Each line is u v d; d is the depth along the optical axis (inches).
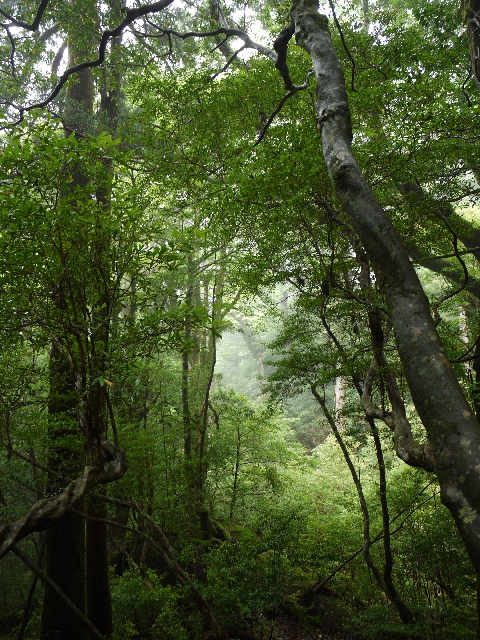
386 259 84.4
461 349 221.6
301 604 297.0
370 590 296.0
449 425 64.2
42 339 122.0
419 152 175.2
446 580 278.7
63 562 233.8
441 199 193.9
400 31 261.7
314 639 265.7
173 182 272.7
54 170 100.1
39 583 343.3
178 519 316.5
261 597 219.3
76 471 227.9
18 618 330.6
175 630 244.7
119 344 118.0
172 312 113.1
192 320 118.0
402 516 316.2
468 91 230.1
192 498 331.0
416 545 278.4
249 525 405.4
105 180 108.6
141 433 279.9
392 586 246.1
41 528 81.0
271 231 184.2
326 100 112.2
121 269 116.6
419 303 78.6
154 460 307.1
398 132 178.2
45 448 222.8
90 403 107.3
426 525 290.7
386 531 250.5
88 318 111.8
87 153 107.0
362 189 93.3
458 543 269.4
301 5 134.6
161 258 118.5
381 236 86.4
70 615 230.4
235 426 431.5
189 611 279.7
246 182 163.8
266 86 259.1
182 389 404.5
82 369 104.8
